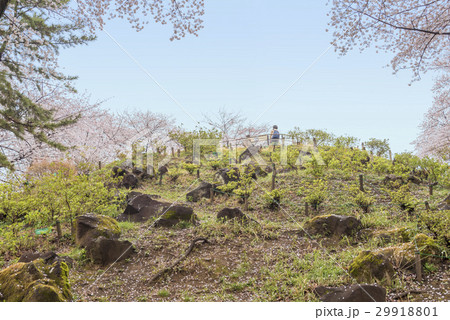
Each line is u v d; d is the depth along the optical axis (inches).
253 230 319.6
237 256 274.7
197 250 285.9
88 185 377.7
